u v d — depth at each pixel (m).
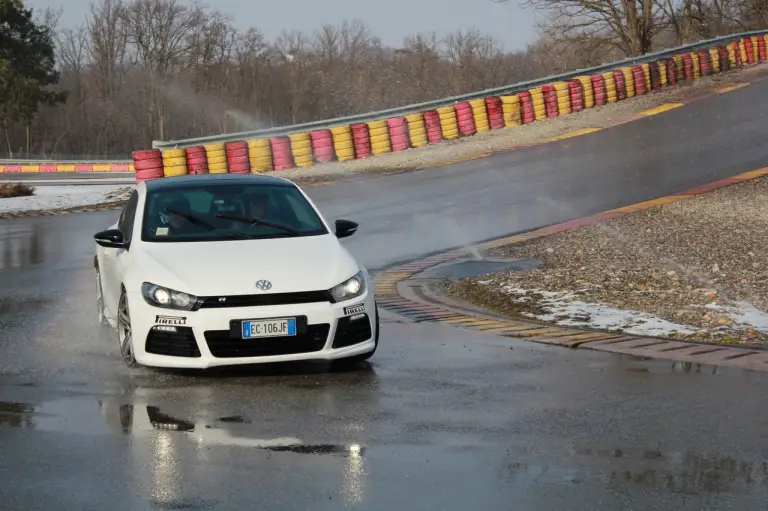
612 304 20.70
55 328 18.73
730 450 10.48
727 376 14.26
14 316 20.23
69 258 30.67
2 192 64.38
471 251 29.72
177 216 16.30
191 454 10.34
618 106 76.69
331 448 10.57
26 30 174.12
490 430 11.31
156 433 11.21
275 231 16.12
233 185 17.31
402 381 13.99
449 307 21.23
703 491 9.12
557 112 74.88
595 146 59.31
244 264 14.71
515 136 67.50
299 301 14.27
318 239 15.88
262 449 10.54
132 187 62.03
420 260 28.69
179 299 14.09
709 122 64.88
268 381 14.02
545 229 33.62
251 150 61.75
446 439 10.93
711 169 47.47
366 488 9.21
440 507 8.70
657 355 15.84
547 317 19.75
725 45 91.19
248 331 13.95
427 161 59.94
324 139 64.19
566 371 14.66
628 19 107.00
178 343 14.07
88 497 8.96
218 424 11.61
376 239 33.31
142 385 13.80
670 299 21.03
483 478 9.52
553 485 9.30
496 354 16.02
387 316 20.11
